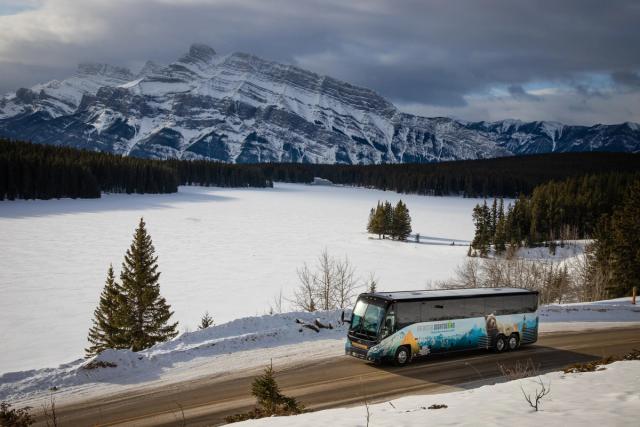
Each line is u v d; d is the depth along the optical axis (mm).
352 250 112875
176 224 138375
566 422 11641
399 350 22766
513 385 16406
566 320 32156
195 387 19812
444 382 20781
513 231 116062
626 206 56469
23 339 48281
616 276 54812
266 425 13406
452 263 101438
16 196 171375
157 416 17188
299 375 21344
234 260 94312
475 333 24688
